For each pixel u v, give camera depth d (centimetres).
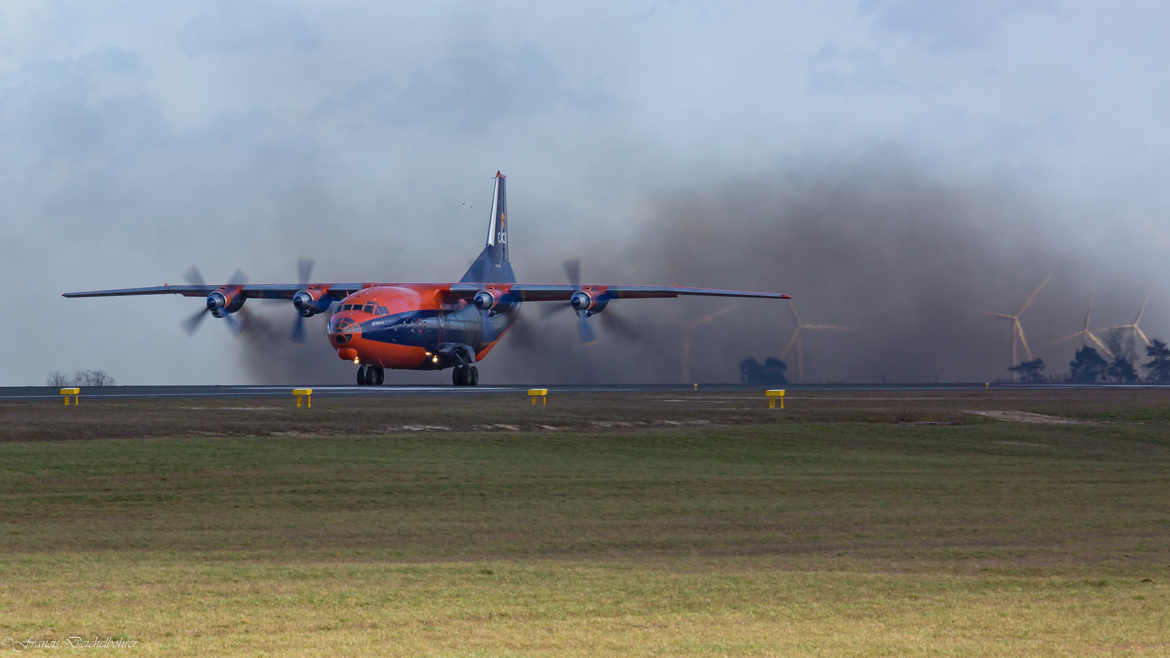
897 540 7362
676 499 9412
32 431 12300
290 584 5484
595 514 8544
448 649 4019
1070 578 5778
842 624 4538
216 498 9081
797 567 6197
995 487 10419
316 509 8650
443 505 8944
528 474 10888
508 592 5266
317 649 4019
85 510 8456
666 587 5431
